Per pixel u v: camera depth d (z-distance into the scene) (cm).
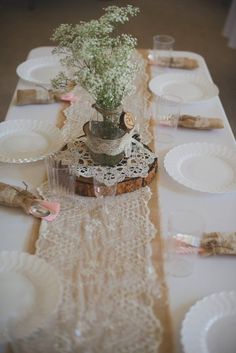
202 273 101
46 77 188
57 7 480
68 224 113
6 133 151
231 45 360
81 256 104
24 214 117
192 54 220
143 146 139
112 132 123
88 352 81
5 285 95
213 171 135
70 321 87
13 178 130
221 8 500
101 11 476
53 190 124
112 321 88
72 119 161
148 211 119
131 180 124
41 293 94
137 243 108
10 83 342
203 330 88
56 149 142
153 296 95
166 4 503
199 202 124
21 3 484
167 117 158
